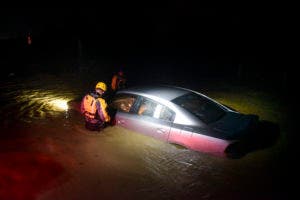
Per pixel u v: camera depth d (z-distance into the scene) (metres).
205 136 5.46
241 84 11.91
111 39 23.33
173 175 5.30
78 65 15.37
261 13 21.72
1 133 6.93
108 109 6.94
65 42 22.66
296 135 6.84
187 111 5.80
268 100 9.64
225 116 6.08
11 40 24.38
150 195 4.76
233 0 22.17
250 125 5.66
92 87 11.32
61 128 7.21
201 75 13.78
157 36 23.64
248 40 20.50
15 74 13.73
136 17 25.72
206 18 23.16
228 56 17.70
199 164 5.64
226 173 5.34
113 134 6.83
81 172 5.39
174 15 23.91
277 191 4.82
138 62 16.56
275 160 5.74
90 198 4.68
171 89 6.70
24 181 5.09
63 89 11.00
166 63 16.39
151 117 6.18
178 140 5.81
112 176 5.28
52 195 4.74
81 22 27.31
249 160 5.75
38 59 17.42
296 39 19.62
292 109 8.68
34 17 29.45
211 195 4.75
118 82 9.66
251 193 4.78
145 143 6.43
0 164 5.60
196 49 19.84
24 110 8.53
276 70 14.02
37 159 5.80
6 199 4.62
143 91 6.54
